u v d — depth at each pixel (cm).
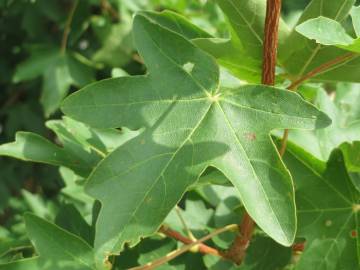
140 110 15
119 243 14
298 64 17
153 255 19
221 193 21
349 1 16
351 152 17
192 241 18
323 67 16
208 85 16
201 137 15
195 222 21
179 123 15
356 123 20
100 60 35
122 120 15
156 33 15
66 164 18
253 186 14
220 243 20
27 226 16
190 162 15
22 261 16
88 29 38
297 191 17
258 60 17
